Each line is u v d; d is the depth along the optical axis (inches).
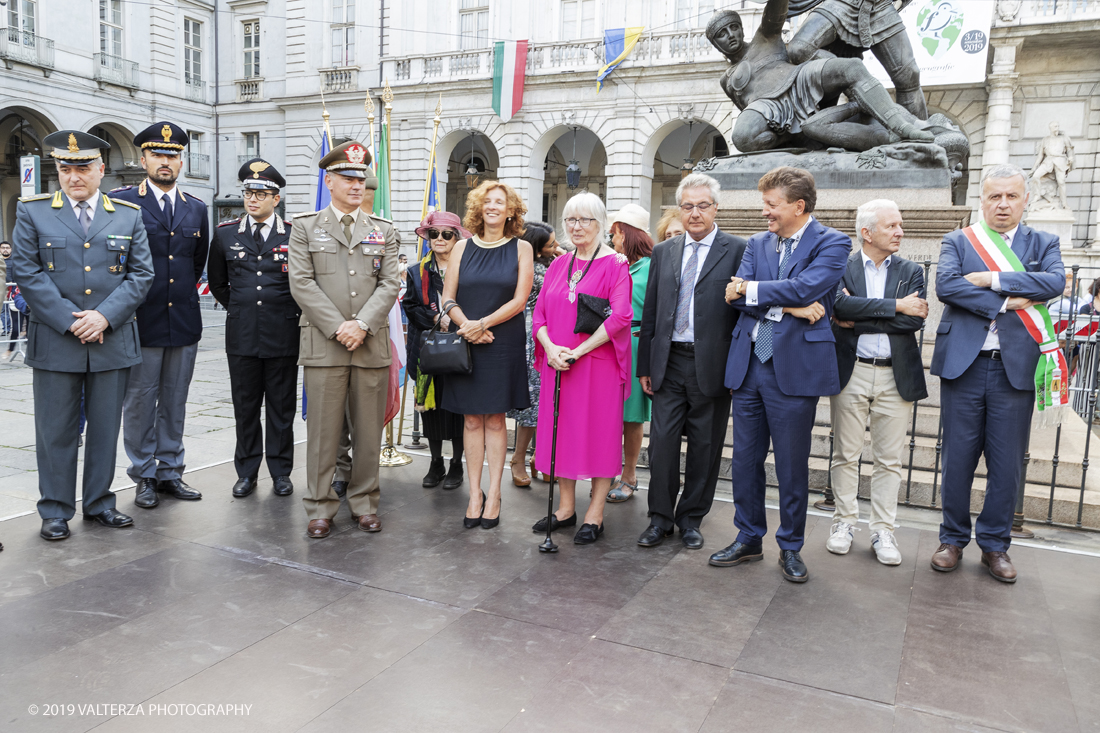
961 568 149.8
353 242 158.7
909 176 211.3
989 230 142.6
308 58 1000.9
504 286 162.2
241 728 92.7
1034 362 139.5
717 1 784.9
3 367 409.1
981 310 138.8
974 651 115.4
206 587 133.6
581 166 999.0
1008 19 655.8
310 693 100.6
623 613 126.4
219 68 1083.3
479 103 898.1
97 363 155.9
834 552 156.3
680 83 794.8
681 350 155.6
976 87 691.4
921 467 195.5
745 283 139.7
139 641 113.7
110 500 165.6
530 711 97.3
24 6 880.9
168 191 180.2
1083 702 102.0
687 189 150.9
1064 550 160.2
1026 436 143.9
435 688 102.3
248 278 181.6
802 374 138.9
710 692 102.6
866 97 222.1
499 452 169.3
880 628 122.5
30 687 100.9
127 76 985.5
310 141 1017.5
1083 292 530.3
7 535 156.5
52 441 154.1
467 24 919.7
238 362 183.9
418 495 193.6
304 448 239.0
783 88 233.6
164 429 183.2
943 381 149.4
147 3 1003.3
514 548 156.6
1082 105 681.6
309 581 137.1
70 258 152.3
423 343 177.8
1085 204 688.4
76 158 150.9
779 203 138.9
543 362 165.6
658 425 159.0
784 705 99.7
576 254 161.5
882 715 97.9
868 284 149.3
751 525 149.7
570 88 848.3
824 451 203.3
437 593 133.1
